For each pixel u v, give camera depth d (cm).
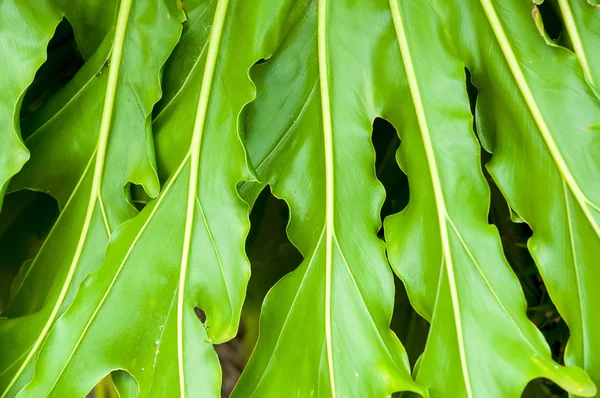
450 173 90
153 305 90
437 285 89
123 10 91
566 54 88
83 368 89
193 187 90
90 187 92
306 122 92
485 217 89
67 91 93
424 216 90
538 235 89
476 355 87
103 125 91
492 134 91
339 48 91
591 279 88
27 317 92
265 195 101
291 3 92
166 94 92
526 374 86
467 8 90
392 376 87
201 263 90
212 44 91
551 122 89
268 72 92
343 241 90
